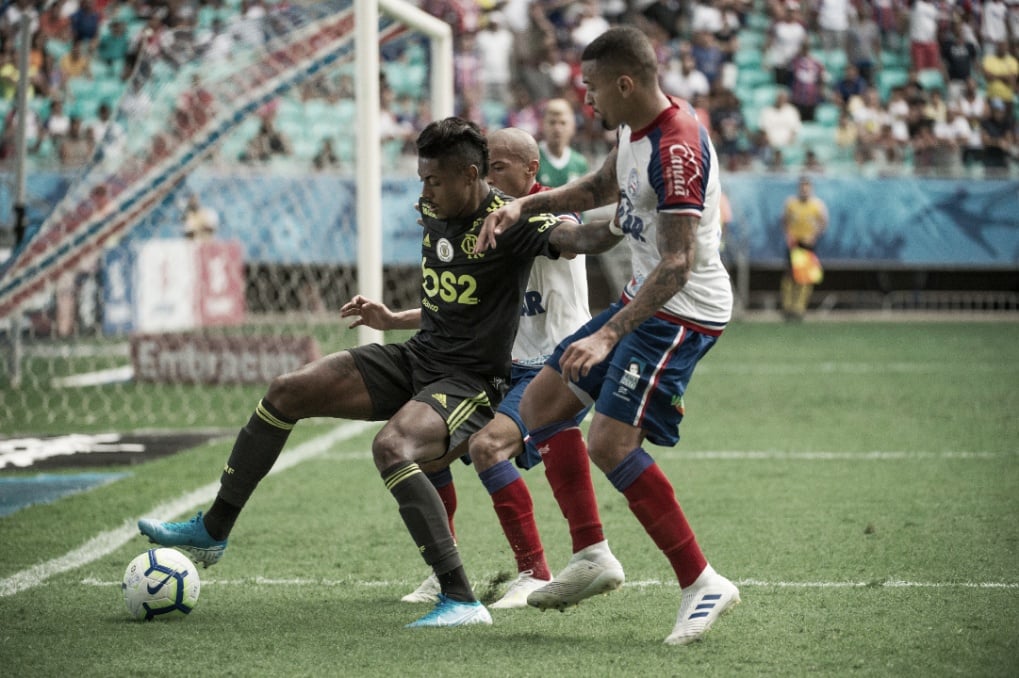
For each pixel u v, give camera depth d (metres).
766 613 12.01
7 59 45.72
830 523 16.41
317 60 30.69
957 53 57.88
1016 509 17.23
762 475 20.06
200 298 45.62
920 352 40.25
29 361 33.75
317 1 30.19
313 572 14.11
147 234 42.34
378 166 23.83
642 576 13.76
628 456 11.10
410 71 54.75
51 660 10.54
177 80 31.52
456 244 12.28
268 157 49.88
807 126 56.75
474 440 12.56
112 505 17.91
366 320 13.66
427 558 11.67
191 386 32.66
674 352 11.19
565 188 11.75
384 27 26.73
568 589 11.37
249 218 47.06
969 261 50.69
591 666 10.25
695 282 11.23
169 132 31.53
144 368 33.12
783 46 57.72
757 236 50.81
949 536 15.56
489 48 54.59
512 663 10.37
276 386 12.27
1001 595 12.67
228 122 31.56
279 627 11.66
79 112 51.25
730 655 10.56
